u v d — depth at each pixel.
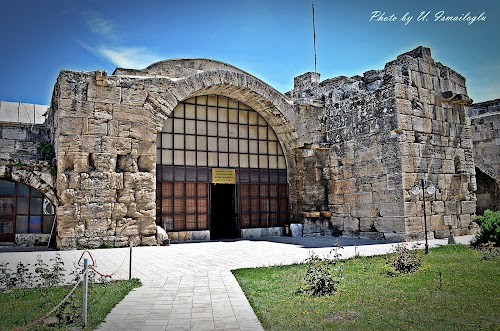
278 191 22.66
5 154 18.61
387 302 7.30
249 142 22.09
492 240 13.84
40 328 6.07
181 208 19.62
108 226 16.53
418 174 17.95
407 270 10.09
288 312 6.81
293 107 21.83
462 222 19.22
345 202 20.48
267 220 22.16
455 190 19.27
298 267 10.84
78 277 9.28
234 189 21.72
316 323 6.21
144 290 8.47
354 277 9.51
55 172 16.48
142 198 17.34
